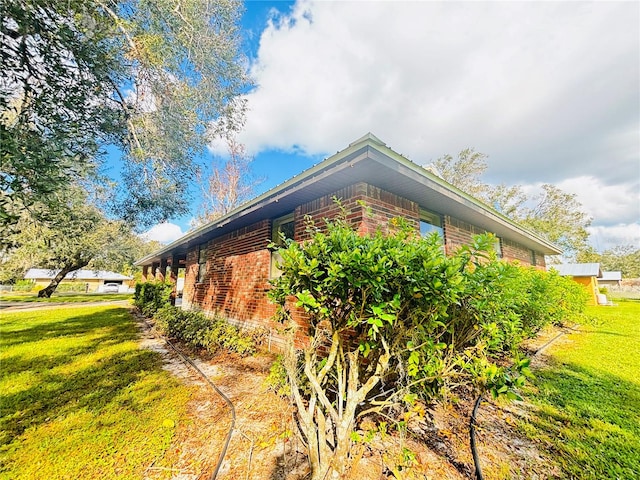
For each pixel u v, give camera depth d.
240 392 3.84
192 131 5.34
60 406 3.56
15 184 2.99
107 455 2.60
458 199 4.84
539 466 2.39
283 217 6.02
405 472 2.28
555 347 6.46
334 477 2.17
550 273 7.50
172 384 4.21
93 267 23.48
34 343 6.98
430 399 3.13
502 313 3.54
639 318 11.35
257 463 2.42
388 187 4.22
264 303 6.04
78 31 3.66
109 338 7.57
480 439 2.76
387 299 2.28
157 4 4.09
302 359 3.55
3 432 2.99
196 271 10.21
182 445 2.71
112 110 4.41
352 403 2.30
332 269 2.14
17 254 12.21
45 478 2.34
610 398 3.69
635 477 2.27
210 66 5.09
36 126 3.51
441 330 3.00
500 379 2.09
